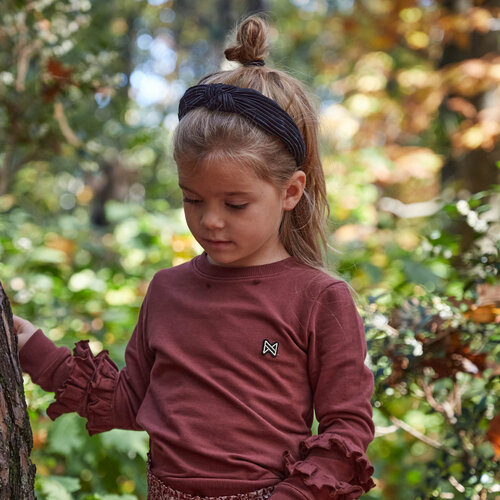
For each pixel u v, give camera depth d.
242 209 1.37
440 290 2.34
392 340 2.13
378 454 3.35
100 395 1.57
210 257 1.51
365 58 7.18
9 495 1.38
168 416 1.42
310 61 9.65
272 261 1.50
